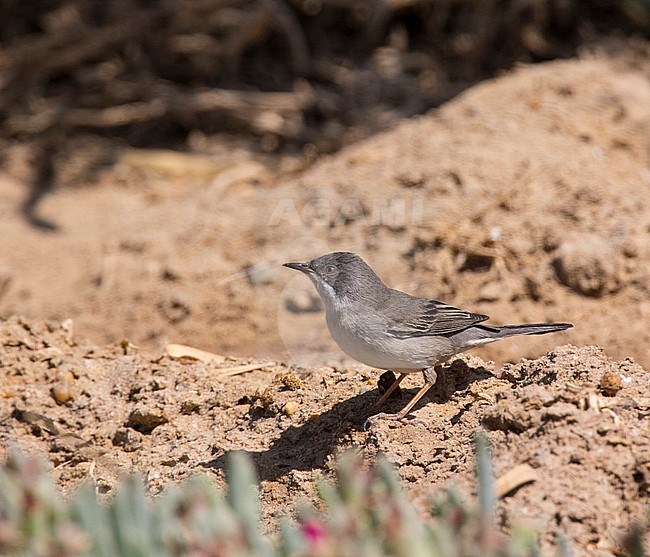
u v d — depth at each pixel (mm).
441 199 13977
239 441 8766
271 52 21203
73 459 8961
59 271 14852
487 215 13539
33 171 19344
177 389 9625
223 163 19188
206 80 20812
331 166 15625
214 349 12750
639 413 7395
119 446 9141
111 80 20359
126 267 14289
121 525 5402
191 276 13641
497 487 6715
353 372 9617
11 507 5609
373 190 14430
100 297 13750
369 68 20922
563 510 6594
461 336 8508
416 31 21516
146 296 13500
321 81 21031
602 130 15438
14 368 10000
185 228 15109
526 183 13875
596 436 7043
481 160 14406
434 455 7684
